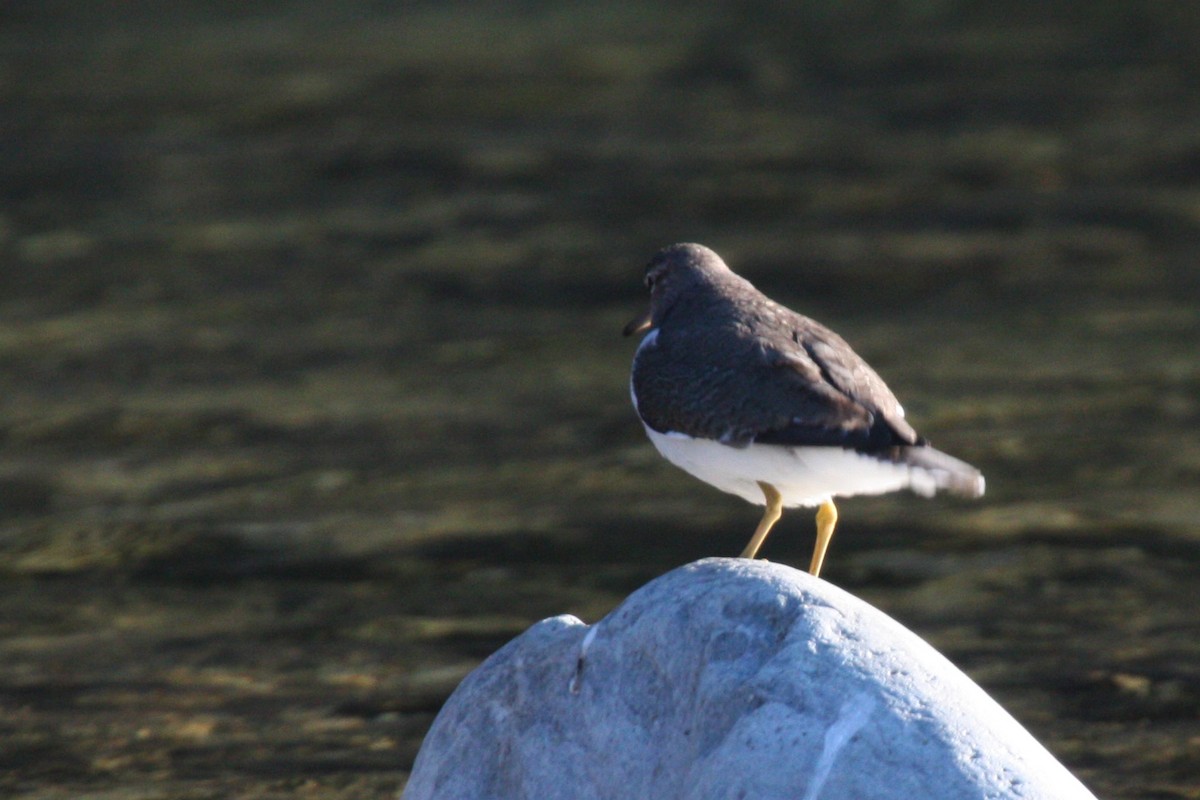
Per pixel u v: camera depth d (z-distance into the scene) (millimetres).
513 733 6188
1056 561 12844
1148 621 11609
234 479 15312
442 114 31516
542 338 19859
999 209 25094
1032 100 31281
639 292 21766
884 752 5145
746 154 28531
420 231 24828
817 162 28000
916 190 26219
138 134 30391
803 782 5137
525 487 15000
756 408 7195
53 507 14594
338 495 14844
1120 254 22672
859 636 5539
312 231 24875
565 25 38781
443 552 13445
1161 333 19156
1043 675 10727
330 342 19797
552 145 29500
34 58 36031
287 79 34031
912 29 37438
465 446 16156
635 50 36125
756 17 39062
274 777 9500
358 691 10797
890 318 20250
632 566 13055
